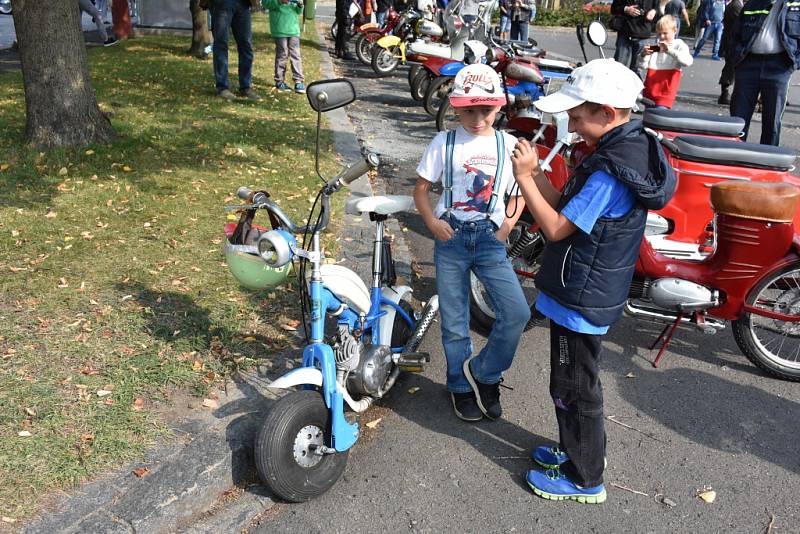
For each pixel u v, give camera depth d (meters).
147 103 9.00
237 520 2.81
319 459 2.94
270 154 7.28
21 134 7.10
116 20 15.27
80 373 3.42
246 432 3.12
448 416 3.56
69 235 4.96
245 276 2.85
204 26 13.16
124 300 4.12
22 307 3.96
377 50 12.97
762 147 4.30
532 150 2.47
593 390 2.84
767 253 3.73
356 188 6.51
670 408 3.69
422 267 5.28
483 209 3.15
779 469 3.24
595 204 2.50
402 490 3.03
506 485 3.08
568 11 27.34
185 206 5.67
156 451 2.96
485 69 3.00
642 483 3.13
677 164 4.40
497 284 3.22
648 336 4.43
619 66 2.49
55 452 2.88
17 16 6.55
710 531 2.86
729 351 4.32
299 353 3.77
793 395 3.86
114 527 2.59
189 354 3.66
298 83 10.55
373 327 3.43
